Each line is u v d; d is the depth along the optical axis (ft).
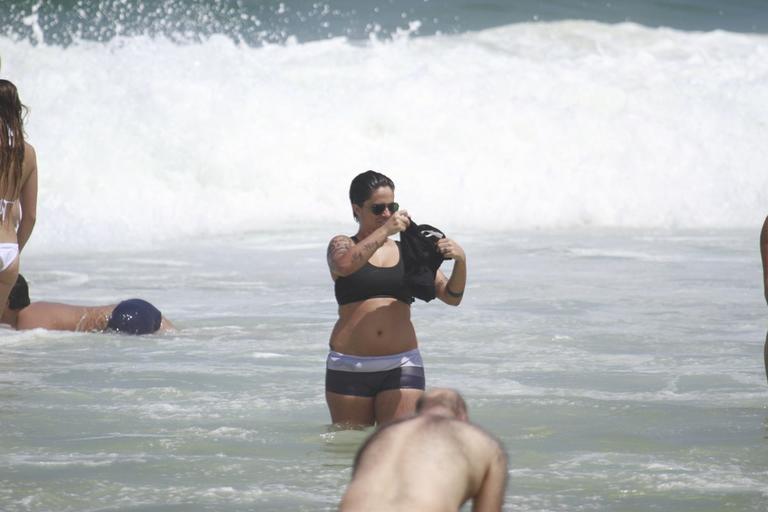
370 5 343.87
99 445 86.53
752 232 223.10
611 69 291.79
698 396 102.58
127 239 208.13
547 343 125.18
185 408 98.12
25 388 104.73
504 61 288.30
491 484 48.80
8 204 102.53
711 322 137.39
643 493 75.66
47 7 291.99
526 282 164.35
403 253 87.76
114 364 115.24
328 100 254.27
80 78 249.14
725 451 85.66
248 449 85.76
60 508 72.08
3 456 83.20
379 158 245.04
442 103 256.52
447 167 245.24
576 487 76.79
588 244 204.95
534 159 248.73
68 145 234.99
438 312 142.82
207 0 312.71
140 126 239.50
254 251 196.34
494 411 96.89
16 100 102.42
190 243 205.77
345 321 87.86
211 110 245.24
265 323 137.08
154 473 79.61
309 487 76.84
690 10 373.20
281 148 242.78
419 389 87.35
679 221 234.58
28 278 166.71
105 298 151.94
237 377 109.81
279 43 302.04
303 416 95.45
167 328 132.87
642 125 258.78
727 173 248.73
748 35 336.49
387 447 48.39
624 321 137.59
